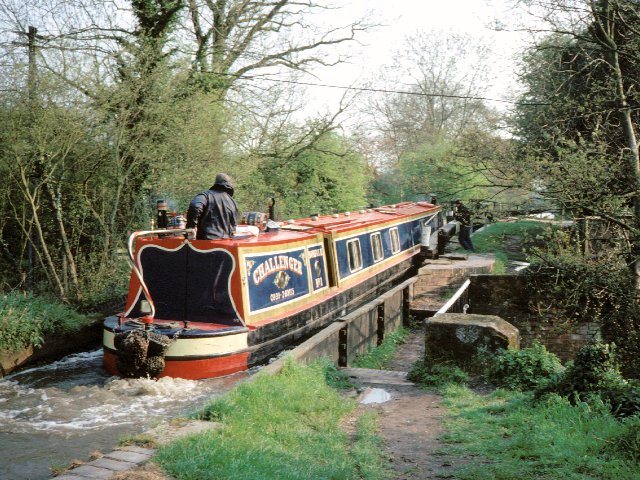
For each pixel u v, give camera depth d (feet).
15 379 31.01
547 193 42.14
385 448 18.95
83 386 29.40
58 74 40.52
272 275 35.53
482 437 19.52
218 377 30.37
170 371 29.66
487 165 49.16
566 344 40.37
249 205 66.03
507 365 26.04
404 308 51.55
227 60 66.95
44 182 39.83
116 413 26.20
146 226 46.78
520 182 42.63
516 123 51.98
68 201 44.52
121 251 46.26
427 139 165.17
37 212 43.62
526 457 17.34
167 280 32.99
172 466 14.82
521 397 23.41
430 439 19.84
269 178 76.79
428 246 67.15
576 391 21.47
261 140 72.18
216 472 14.73
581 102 48.83
